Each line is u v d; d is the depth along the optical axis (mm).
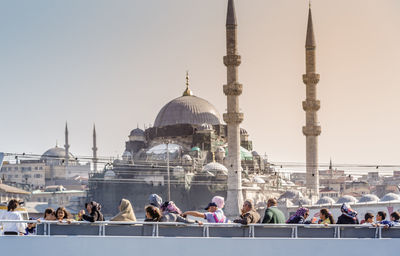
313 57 182375
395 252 22547
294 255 22125
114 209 188500
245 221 22344
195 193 191750
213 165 195750
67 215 25172
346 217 24594
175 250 21516
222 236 22641
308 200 159500
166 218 23031
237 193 164750
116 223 21641
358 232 23609
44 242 21125
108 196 189500
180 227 22406
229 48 163750
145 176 191000
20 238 21109
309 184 180625
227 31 164500
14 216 23453
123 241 21328
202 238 21688
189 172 192000
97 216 22328
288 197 173250
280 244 22000
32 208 180875
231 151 165250
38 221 21641
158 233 22250
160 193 189500
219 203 24750
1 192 166875
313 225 22953
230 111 164750
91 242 21250
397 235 23922
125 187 190375
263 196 195375
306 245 22156
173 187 189625
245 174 199250
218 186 192125
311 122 181625
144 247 21406
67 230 21875
